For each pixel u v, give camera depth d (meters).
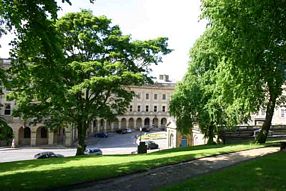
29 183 15.30
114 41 36.56
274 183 13.99
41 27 15.63
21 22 15.62
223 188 13.17
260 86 24.97
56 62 17.64
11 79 18.42
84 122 37.41
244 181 14.38
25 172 19.22
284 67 21.53
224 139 41.81
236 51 20.08
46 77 18.00
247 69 20.64
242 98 25.66
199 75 40.97
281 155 22.31
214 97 36.78
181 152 28.34
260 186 13.48
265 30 18.38
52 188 14.31
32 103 34.00
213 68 37.91
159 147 72.25
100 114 36.38
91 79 32.94
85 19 35.28
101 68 34.44
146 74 38.81
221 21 20.41
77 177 16.14
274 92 28.45
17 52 17.61
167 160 20.97
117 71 35.53
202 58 38.50
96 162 23.53
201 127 42.25
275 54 19.88
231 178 14.98
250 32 18.61
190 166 19.22
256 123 61.62
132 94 38.53
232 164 19.58
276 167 17.53
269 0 17.86
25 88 19.89
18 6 15.36
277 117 70.31
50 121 36.31
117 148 72.75
